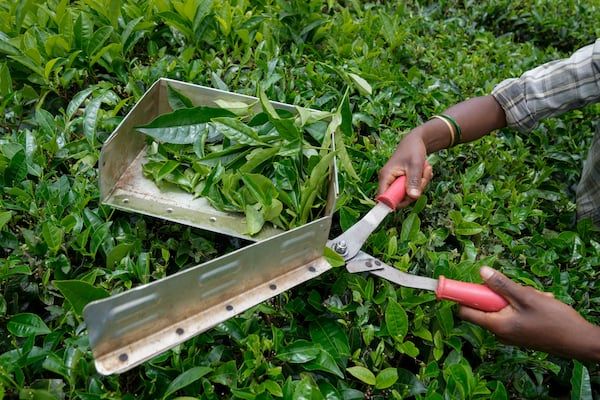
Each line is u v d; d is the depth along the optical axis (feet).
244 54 6.48
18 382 3.49
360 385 4.06
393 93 6.26
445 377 4.04
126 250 4.27
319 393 3.61
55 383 3.53
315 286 4.49
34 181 4.91
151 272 4.35
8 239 4.29
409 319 4.42
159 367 3.71
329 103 6.03
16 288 4.03
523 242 5.27
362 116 5.81
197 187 4.65
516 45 8.29
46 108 5.65
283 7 6.79
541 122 6.69
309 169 4.64
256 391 3.71
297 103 5.75
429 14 8.21
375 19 7.38
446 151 5.76
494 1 8.80
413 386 3.98
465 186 5.38
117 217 4.71
